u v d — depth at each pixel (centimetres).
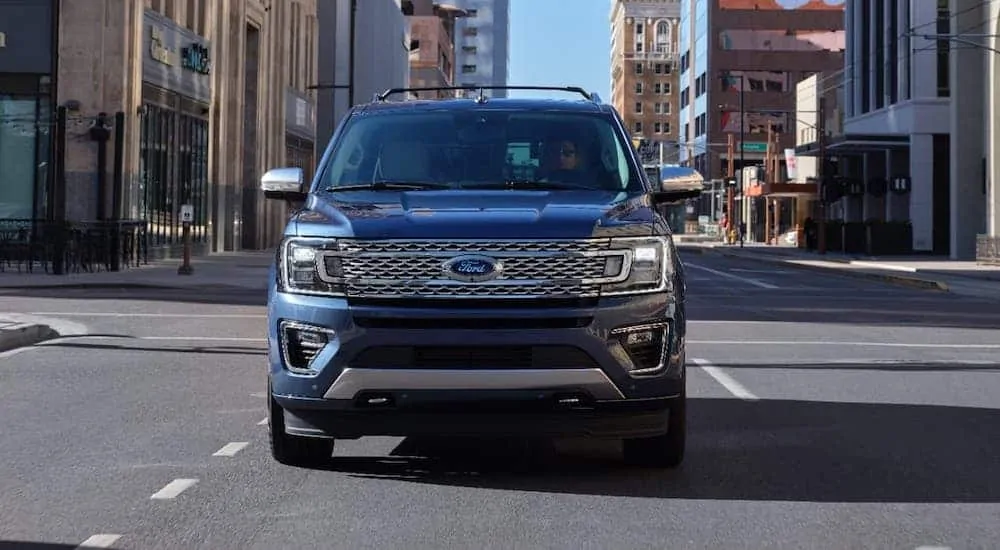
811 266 4003
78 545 548
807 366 1248
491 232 613
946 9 5009
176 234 3466
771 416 924
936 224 5231
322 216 659
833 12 11888
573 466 727
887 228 5081
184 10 3469
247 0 4119
